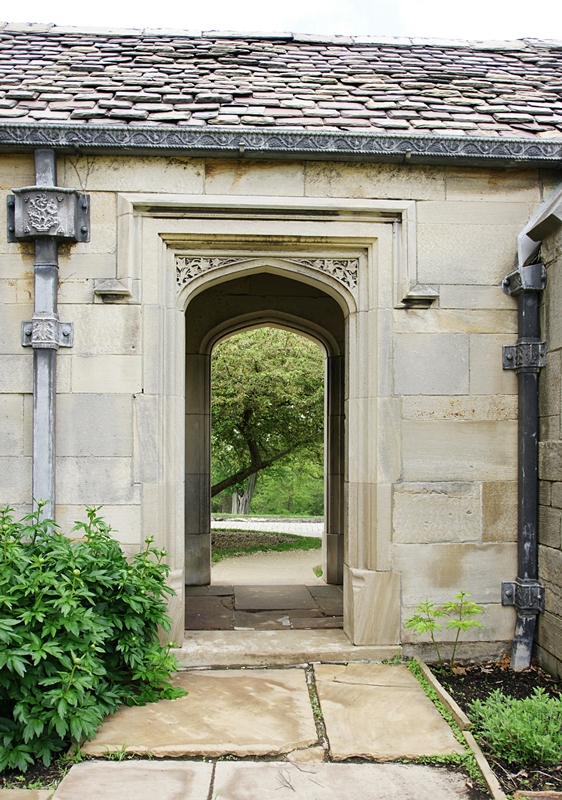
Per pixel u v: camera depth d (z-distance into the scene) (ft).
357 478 13.48
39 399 12.44
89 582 10.53
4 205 12.85
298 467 54.24
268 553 26.78
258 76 14.42
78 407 12.78
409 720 10.28
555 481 12.37
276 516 46.14
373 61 15.53
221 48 15.38
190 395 19.93
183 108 13.10
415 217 13.26
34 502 12.37
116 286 12.70
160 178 12.98
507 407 13.38
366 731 9.90
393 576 13.06
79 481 12.74
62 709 8.54
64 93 13.41
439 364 13.30
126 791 8.34
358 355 13.58
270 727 9.99
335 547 19.95
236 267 13.50
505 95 14.53
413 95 14.20
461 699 11.20
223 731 9.84
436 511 13.19
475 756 9.13
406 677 12.06
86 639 9.37
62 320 12.82
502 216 13.46
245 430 31.40
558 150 12.97
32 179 12.87
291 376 28.99
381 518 13.10
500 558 13.29
